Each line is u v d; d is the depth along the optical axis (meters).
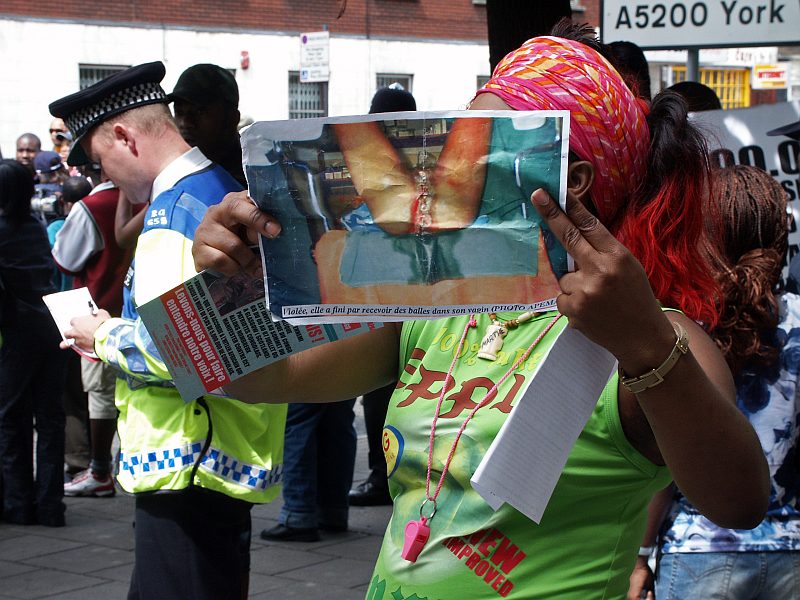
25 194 5.87
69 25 18.95
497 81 1.55
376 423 6.43
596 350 1.41
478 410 1.63
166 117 3.10
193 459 2.86
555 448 1.42
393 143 1.38
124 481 2.92
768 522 2.46
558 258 1.36
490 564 1.59
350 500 6.50
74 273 5.68
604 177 1.52
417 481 1.68
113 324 2.89
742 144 4.87
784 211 2.50
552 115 1.32
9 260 5.79
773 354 2.46
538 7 4.38
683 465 1.36
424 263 1.40
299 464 5.62
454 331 1.72
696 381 1.32
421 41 21.91
